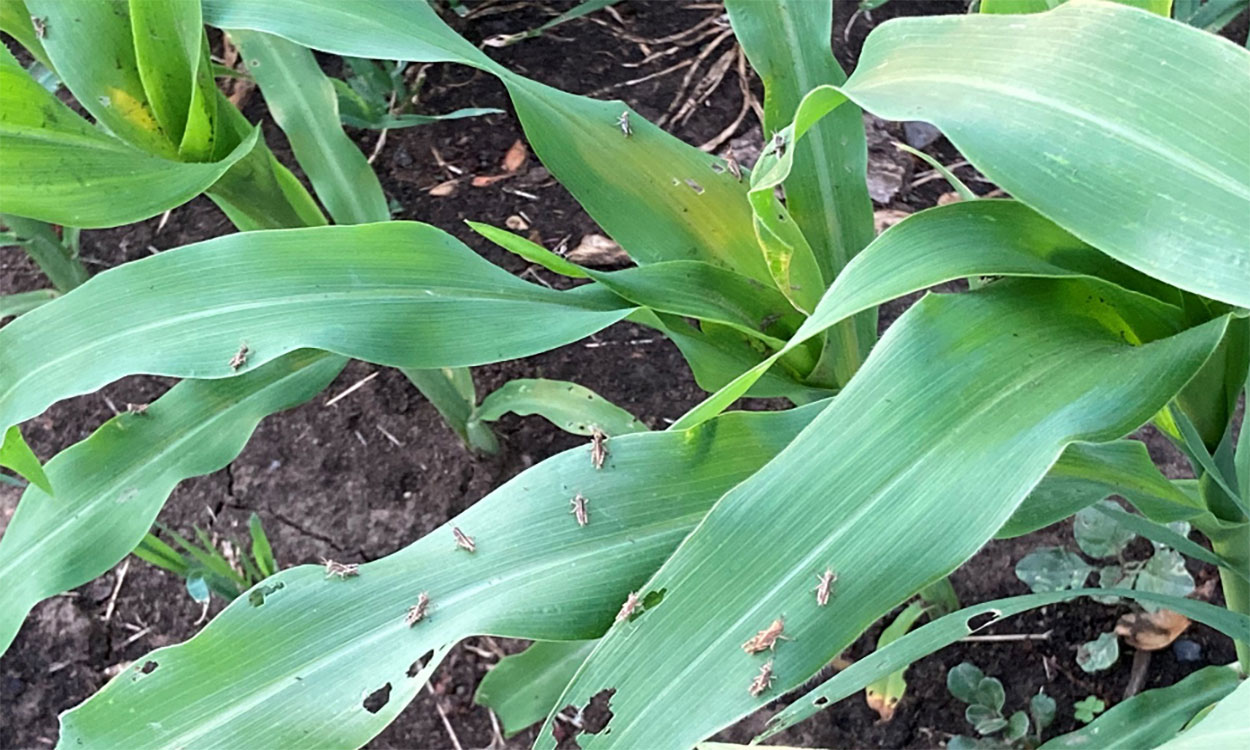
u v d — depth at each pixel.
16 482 1.14
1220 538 0.86
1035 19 0.67
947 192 1.39
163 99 0.89
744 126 1.47
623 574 0.74
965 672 1.09
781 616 0.67
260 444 1.32
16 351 0.80
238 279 0.81
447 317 0.82
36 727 1.17
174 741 0.71
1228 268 0.62
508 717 1.04
